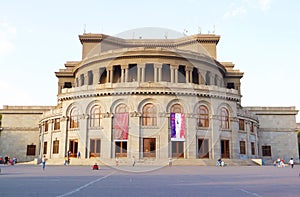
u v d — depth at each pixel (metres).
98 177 20.77
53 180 18.36
